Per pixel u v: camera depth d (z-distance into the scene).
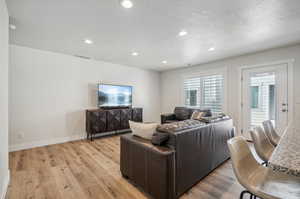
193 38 3.01
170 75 6.30
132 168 2.05
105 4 1.91
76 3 1.88
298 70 3.35
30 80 3.56
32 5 1.91
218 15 2.18
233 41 3.17
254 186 1.13
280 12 2.09
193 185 2.02
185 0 1.84
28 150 3.40
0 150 1.64
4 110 1.86
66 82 4.11
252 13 2.12
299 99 3.34
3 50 1.78
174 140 1.73
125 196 1.82
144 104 6.11
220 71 4.70
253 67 4.02
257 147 1.75
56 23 2.39
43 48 3.60
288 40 3.12
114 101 4.89
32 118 3.60
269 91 3.77
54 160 2.86
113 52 3.91
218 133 2.56
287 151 1.11
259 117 3.94
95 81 4.68
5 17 1.87
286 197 0.94
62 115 4.05
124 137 2.21
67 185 2.05
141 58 4.51
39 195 1.84
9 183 2.08
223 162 2.77
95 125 4.23
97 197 1.80
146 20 2.31
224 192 1.89
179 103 5.96
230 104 4.47
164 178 1.60
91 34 2.81
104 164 2.70
